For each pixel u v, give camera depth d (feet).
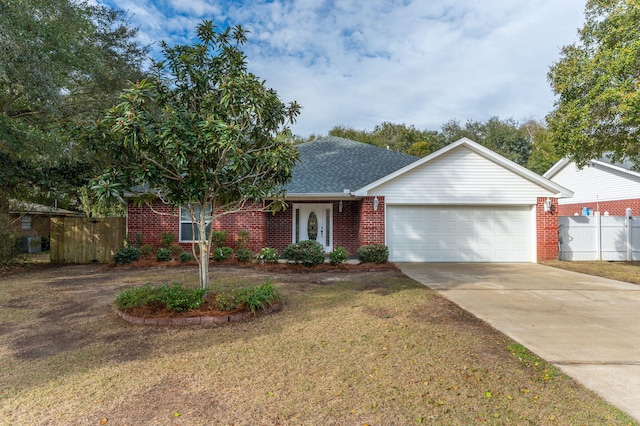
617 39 35.60
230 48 21.35
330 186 45.14
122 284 28.96
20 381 12.17
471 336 16.71
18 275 34.22
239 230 44.24
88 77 40.47
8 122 29.86
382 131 135.13
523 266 40.60
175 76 20.80
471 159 43.19
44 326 18.29
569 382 12.16
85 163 40.14
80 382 12.07
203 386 11.78
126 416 10.00
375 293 25.77
